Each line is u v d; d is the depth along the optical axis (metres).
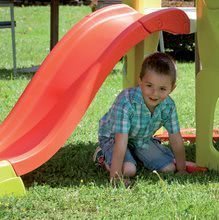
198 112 3.91
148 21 3.73
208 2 3.72
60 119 3.66
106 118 3.93
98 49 4.02
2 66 9.34
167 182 3.56
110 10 4.37
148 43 4.50
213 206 3.09
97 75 3.73
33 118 3.86
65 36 4.25
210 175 3.74
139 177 3.71
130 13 4.38
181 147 3.88
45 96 3.95
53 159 4.12
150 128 3.85
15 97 6.65
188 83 7.76
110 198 3.25
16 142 3.70
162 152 3.96
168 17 3.78
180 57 10.30
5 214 3.04
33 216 3.03
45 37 13.14
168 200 3.17
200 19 3.84
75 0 18.98
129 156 3.79
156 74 3.61
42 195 3.32
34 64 9.59
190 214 2.96
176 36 10.23
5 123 3.86
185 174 3.75
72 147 4.48
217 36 3.72
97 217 2.98
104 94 6.87
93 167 3.95
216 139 4.83
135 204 3.16
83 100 3.67
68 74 3.99
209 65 3.81
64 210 3.11
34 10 17.22
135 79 4.55
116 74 8.32
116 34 4.08
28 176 3.74
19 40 12.53
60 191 3.39
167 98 3.81
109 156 3.79
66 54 4.13
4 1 8.32
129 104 3.70
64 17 16.02
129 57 4.63
